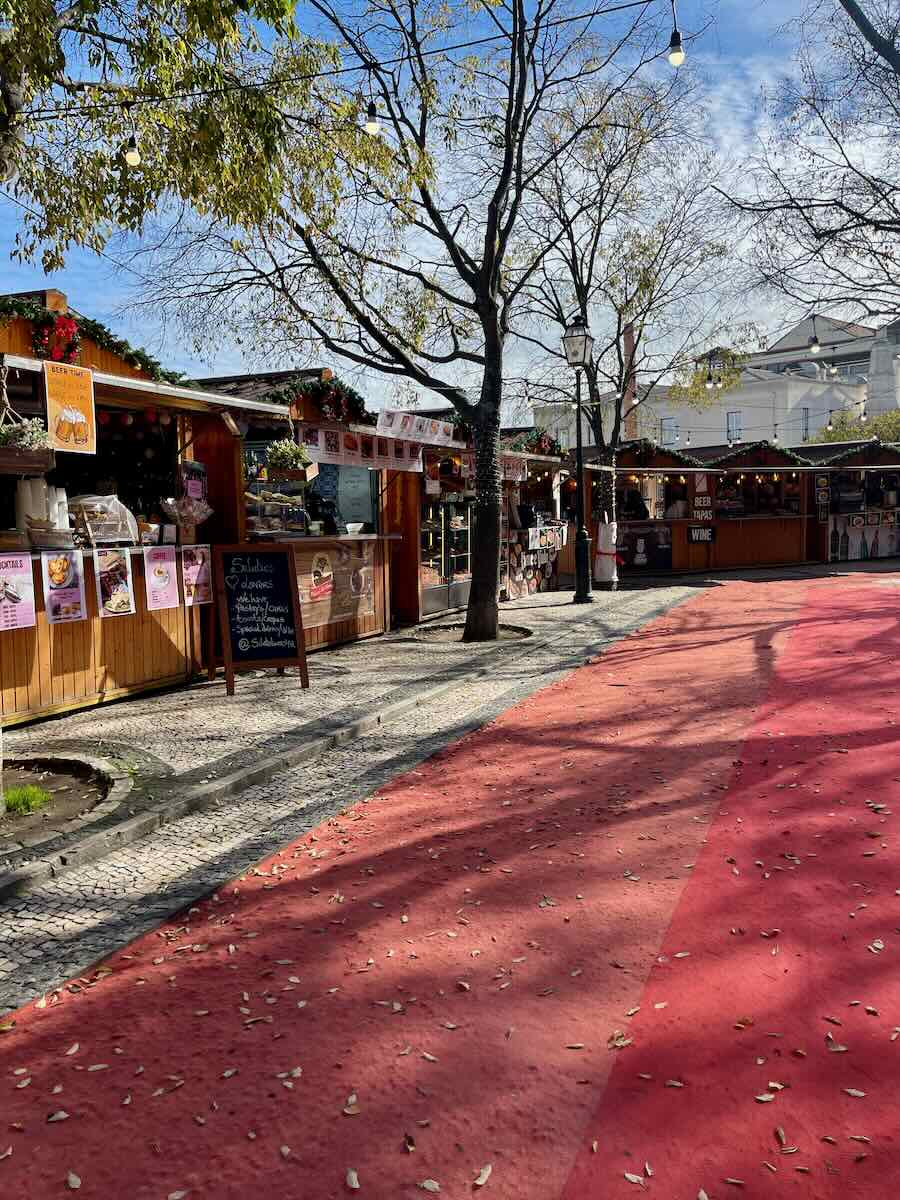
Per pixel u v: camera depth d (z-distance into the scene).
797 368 62.81
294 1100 2.85
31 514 7.82
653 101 14.70
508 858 4.75
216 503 10.62
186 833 5.42
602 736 7.14
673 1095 2.77
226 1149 2.64
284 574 9.64
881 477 29.06
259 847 5.16
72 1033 3.31
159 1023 3.35
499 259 12.07
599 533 20.59
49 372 7.09
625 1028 3.14
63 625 8.27
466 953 3.75
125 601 8.65
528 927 3.95
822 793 5.39
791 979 3.39
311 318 12.44
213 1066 3.05
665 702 8.18
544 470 20.94
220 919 4.24
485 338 12.40
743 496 26.34
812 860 4.45
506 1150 2.57
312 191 9.40
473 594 12.82
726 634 12.41
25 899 4.50
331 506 12.88
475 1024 3.22
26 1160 2.64
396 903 4.29
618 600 17.83
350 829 5.39
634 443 24.86
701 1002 3.27
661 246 21.11
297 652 9.56
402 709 8.48
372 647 12.45
